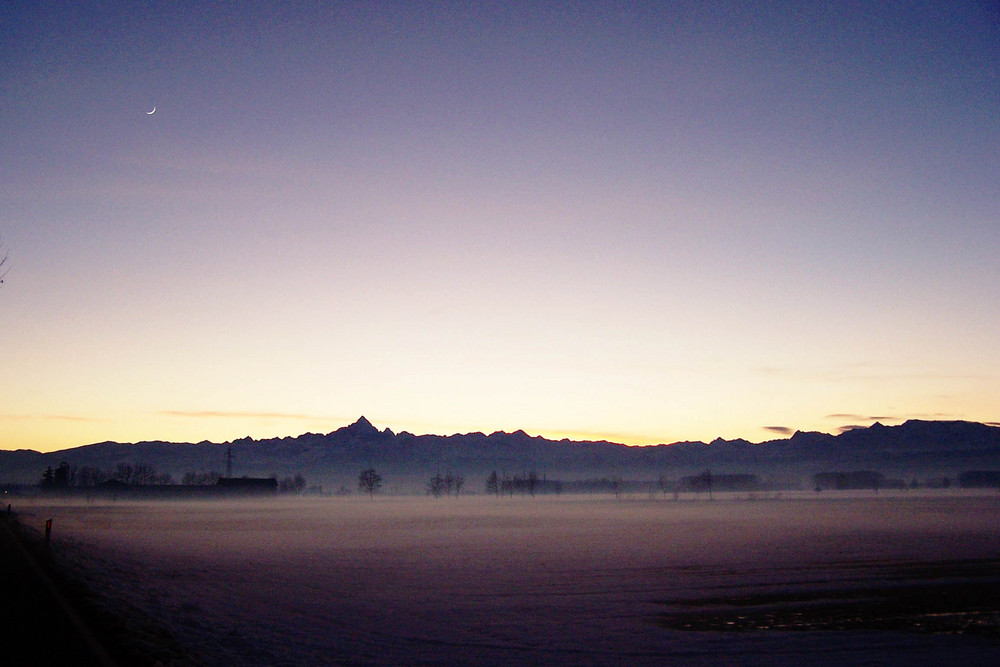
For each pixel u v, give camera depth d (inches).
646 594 1344.7
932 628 1024.9
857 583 1450.5
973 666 816.9
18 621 847.1
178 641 837.8
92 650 704.4
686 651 890.1
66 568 1406.3
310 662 794.8
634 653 879.7
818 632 1002.1
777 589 1386.6
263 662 780.0
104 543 2444.6
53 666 636.7
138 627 858.1
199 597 1274.6
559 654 872.9
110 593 1157.7
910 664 826.2
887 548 2190.0
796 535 2770.7
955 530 2957.7
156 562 1865.2
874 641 943.0
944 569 1660.9
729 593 1344.7
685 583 1480.1
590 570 1713.8
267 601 1248.2
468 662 826.2
